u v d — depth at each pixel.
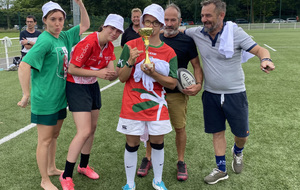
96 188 2.69
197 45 2.63
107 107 5.30
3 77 8.38
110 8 44.91
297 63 9.62
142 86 2.28
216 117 2.68
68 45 2.58
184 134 2.83
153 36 2.24
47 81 2.30
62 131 4.14
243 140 2.72
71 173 2.46
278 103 5.34
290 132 3.99
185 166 2.88
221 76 2.51
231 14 57.66
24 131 4.13
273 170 2.99
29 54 2.16
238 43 2.43
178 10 2.56
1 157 3.31
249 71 8.54
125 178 2.87
